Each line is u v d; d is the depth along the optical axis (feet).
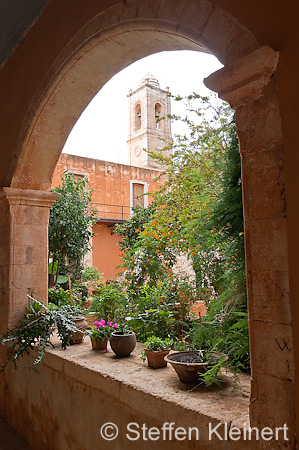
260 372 4.72
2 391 11.76
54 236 20.92
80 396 8.25
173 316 11.62
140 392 6.43
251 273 4.91
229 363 6.82
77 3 9.16
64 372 8.70
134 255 14.08
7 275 11.64
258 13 4.95
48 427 9.32
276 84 4.70
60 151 11.73
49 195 12.23
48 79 10.00
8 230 11.70
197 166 9.86
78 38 8.85
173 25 6.23
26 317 11.46
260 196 4.84
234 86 5.10
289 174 4.50
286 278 4.48
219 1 5.50
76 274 23.61
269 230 4.70
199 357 6.84
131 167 48.08
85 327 10.71
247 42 5.03
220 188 7.75
